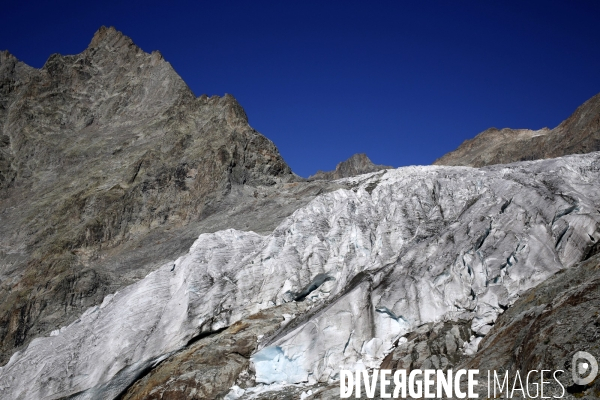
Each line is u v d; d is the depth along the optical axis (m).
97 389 39.78
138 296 45.09
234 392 34.09
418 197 44.41
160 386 35.91
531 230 35.91
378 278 37.09
